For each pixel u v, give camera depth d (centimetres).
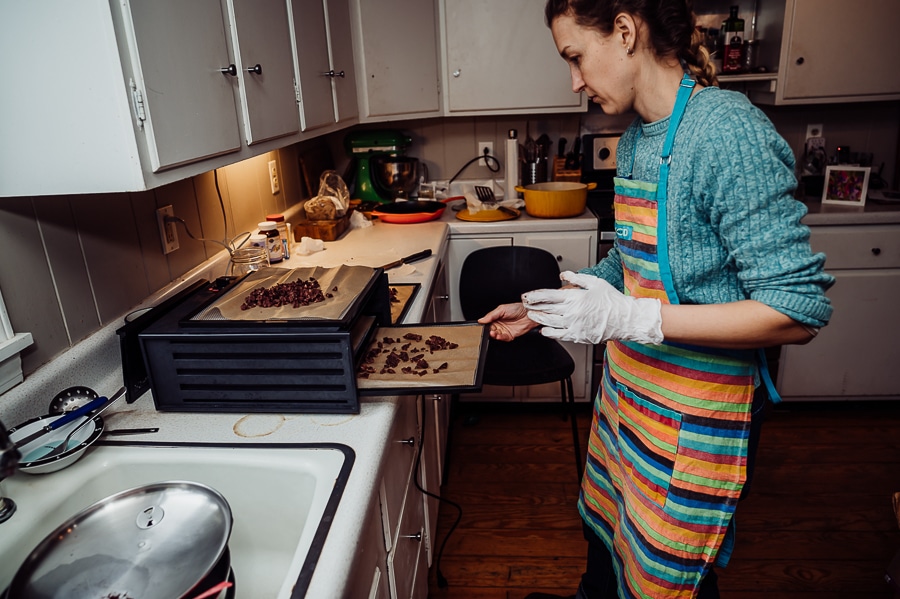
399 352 122
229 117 122
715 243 103
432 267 195
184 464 96
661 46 101
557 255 256
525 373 202
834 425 260
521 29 257
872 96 249
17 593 70
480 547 198
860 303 251
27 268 103
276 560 99
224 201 184
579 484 228
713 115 96
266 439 100
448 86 267
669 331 98
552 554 194
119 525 81
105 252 124
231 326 103
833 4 240
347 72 226
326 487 87
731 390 108
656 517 115
